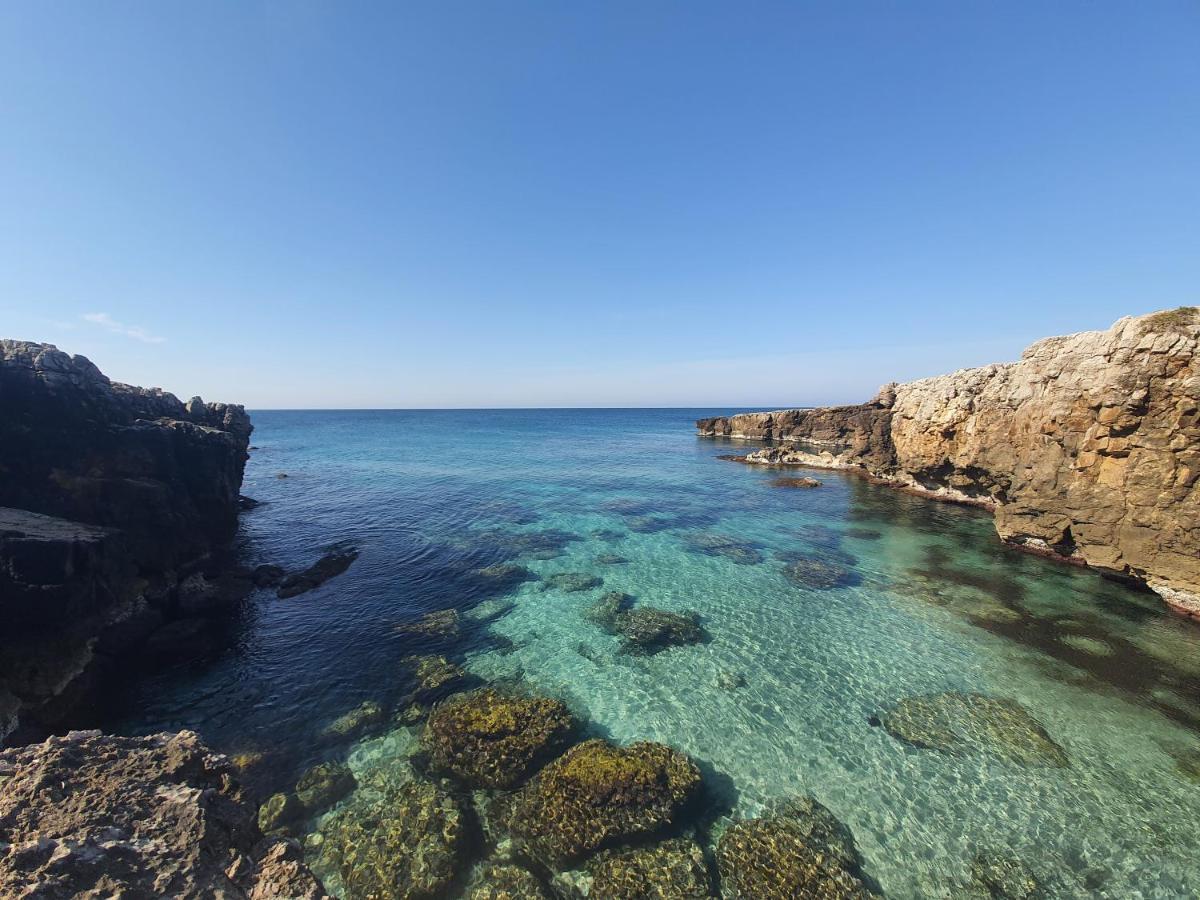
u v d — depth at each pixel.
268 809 10.31
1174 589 20.36
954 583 23.11
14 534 13.88
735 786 11.34
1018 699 14.57
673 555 26.92
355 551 26.83
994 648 17.33
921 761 12.16
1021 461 28.42
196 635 17.45
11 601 12.96
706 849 9.84
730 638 17.94
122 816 5.92
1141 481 21.39
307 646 16.97
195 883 5.50
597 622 19.00
